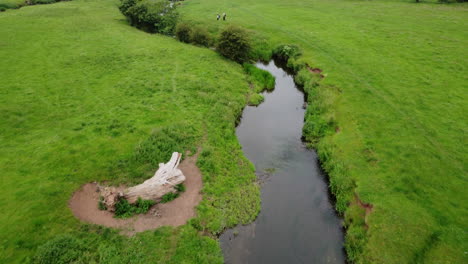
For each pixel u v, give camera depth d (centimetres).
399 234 1700
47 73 3588
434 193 1945
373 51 4291
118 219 1756
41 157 2212
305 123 2941
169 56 4331
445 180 2042
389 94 3173
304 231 1869
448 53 4034
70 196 1883
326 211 2025
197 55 4447
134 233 1686
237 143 2633
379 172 2164
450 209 1825
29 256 1514
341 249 1761
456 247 1594
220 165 2308
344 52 4316
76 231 1655
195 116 2867
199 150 2425
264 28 5606
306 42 4806
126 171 2122
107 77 3578
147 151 2306
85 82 3428
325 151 2477
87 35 5038
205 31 5116
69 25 5509
